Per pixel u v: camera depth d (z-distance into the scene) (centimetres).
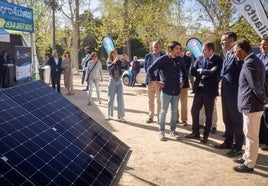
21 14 1109
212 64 642
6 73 1434
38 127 346
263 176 505
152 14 2862
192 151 620
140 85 1823
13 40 1523
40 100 413
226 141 635
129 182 479
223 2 2311
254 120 502
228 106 590
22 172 266
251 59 488
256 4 816
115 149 441
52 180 282
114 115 938
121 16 2892
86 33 4159
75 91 1506
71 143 363
